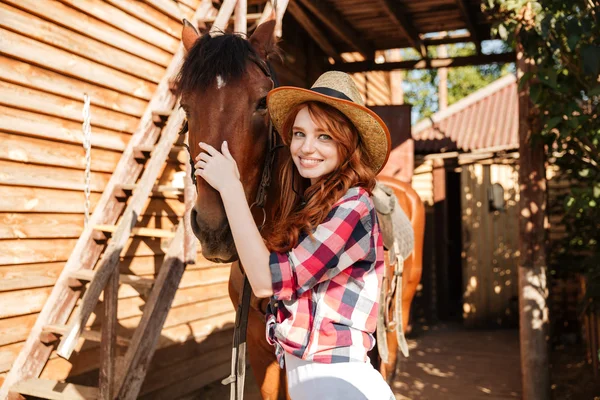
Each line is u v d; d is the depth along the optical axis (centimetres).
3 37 298
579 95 389
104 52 371
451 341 762
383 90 1073
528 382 450
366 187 147
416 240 403
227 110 165
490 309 863
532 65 456
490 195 865
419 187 929
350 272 142
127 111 397
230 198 141
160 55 430
